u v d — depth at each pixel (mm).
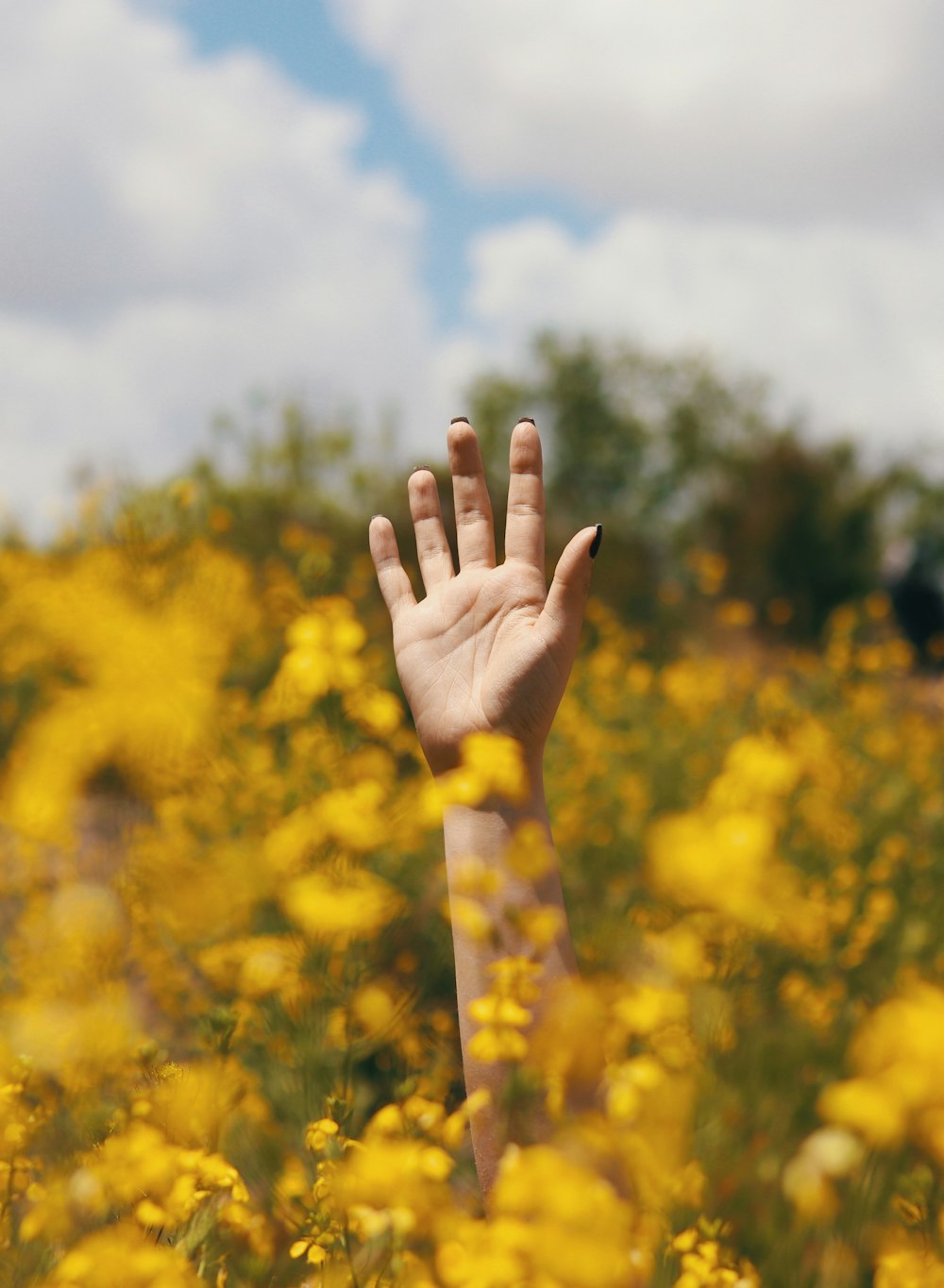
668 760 5723
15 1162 1543
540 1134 1225
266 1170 1618
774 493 23172
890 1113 1262
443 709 1619
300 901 1608
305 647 1875
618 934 1785
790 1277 1502
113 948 2266
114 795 3797
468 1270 1086
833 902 3332
